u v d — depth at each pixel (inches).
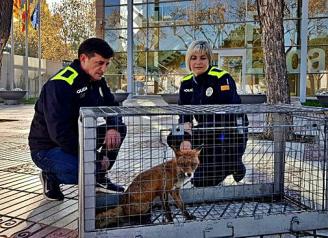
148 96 604.4
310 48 532.1
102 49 93.1
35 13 720.3
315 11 524.7
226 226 79.3
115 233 72.7
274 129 106.2
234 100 113.8
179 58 599.5
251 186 103.0
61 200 107.0
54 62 892.0
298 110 88.2
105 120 84.5
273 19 221.3
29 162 163.0
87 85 96.7
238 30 568.7
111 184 91.3
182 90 121.7
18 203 104.0
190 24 590.9
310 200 96.1
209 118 98.4
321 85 531.2
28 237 80.4
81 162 70.7
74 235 81.4
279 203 99.3
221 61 581.6
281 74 222.7
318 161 95.0
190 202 97.9
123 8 613.6
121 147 100.4
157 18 603.5
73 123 95.3
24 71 740.0
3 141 230.8
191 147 90.2
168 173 84.0
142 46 613.3
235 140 102.7
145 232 74.5
